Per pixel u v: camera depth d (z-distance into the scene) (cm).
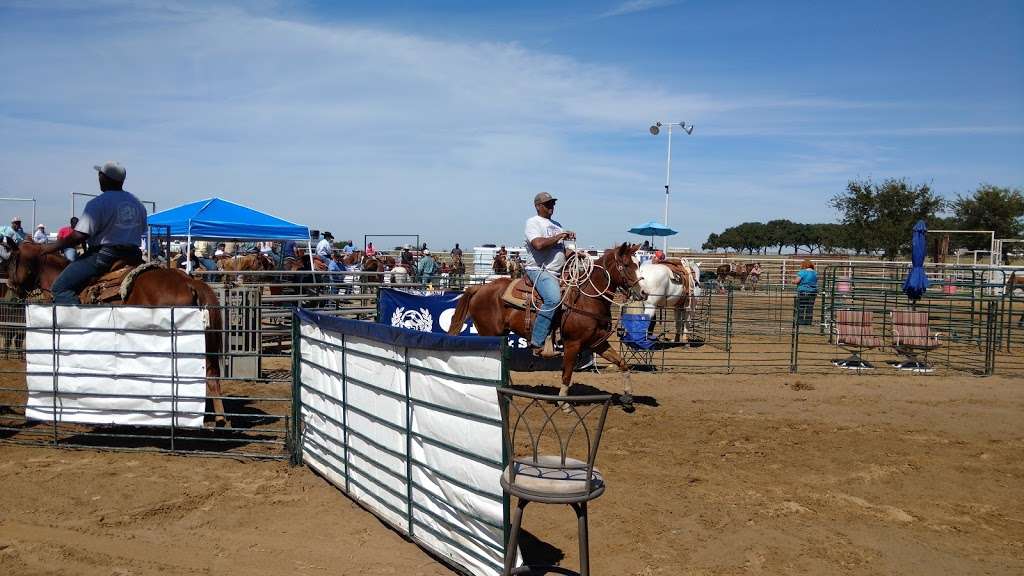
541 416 891
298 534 525
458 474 449
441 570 469
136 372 698
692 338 1616
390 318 1165
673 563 489
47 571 459
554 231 845
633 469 692
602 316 875
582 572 392
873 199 3734
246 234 1541
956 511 598
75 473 647
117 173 762
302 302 1387
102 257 754
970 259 3694
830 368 1273
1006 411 962
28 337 718
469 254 3712
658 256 1770
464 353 437
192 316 685
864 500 619
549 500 365
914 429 862
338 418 607
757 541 529
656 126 3189
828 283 1866
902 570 486
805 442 797
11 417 750
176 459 694
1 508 561
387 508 541
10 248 970
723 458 733
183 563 474
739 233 9262
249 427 809
